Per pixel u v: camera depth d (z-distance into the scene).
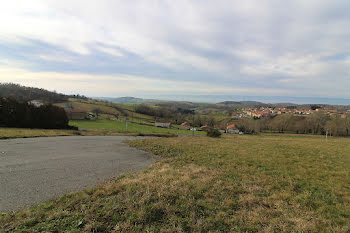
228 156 10.30
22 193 4.79
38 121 23.47
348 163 9.16
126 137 21.22
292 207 4.46
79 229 3.22
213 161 9.01
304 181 6.32
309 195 5.14
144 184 5.32
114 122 57.16
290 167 8.18
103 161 8.70
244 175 6.79
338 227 3.62
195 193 4.89
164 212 3.89
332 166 8.47
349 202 4.81
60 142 13.73
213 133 28.30
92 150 11.37
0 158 8.12
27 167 7.06
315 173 7.30
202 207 4.23
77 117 56.94
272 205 4.53
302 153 11.70
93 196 4.52
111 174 6.75
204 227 3.46
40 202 4.32
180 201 4.37
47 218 3.50
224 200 4.62
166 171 6.98
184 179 5.93
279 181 6.26
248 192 5.27
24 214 3.67
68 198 4.47
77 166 7.58
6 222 3.36
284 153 11.59
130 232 3.22
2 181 5.53
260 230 3.48
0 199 4.39
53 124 24.92
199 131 60.50
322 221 3.86
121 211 3.84
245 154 11.02
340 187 5.81
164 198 4.43
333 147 15.03
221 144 15.85
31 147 11.01
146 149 12.41
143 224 3.50
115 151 11.41
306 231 3.46
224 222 3.68
